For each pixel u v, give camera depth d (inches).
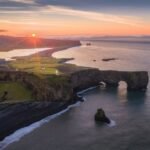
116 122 3978.8
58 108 4562.0
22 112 4099.4
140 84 6122.1
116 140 3378.4
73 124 3927.2
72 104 4904.0
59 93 4749.0
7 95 4468.5
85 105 4877.0
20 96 4480.8
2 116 3850.9
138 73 6127.0
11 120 3863.2
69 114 4389.8
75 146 3233.3
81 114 4375.0
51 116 4311.0
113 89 6186.0
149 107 4719.5
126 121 4010.8
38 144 3289.9
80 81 6048.2
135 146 3213.6
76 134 3563.0
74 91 5615.2
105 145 3248.0
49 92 4653.1
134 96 5556.1
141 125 3846.0
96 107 4749.0
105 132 3624.5
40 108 4347.9
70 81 5428.2
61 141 3366.1
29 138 3464.6
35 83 4672.7
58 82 4936.0
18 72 4874.5
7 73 4896.7
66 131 3671.3
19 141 3383.4
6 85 4697.3
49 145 3260.3
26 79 4756.4
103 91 5979.3
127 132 3612.2
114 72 6382.9
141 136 3481.8
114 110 4554.6
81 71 6112.2
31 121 4030.5
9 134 3592.5
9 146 3243.1
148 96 5556.1
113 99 5295.3
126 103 4992.6
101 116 4001.0
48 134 3582.7
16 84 4739.2
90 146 3230.8
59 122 4030.5
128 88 6161.4
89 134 3567.9
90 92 5885.8
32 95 4542.3
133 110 4542.3
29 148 3189.0
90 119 4128.9
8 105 4089.6
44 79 4879.4
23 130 3730.3
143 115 4276.6
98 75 6437.0
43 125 3914.9
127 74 6210.6
